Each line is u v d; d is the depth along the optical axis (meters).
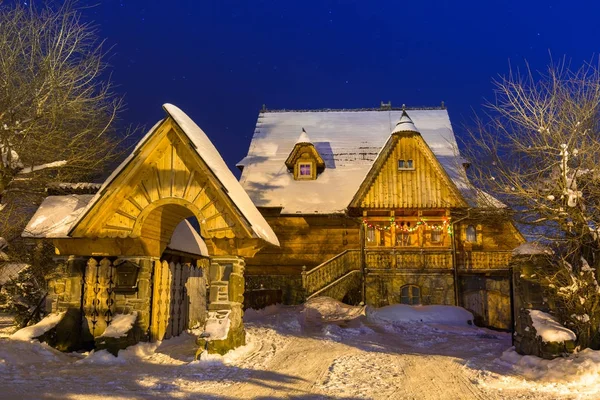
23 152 16.11
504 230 28.17
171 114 12.73
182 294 16.48
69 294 13.69
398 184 27.42
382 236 28.06
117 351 12.19
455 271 26.02
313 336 16.45
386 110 37.28
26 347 12.00
